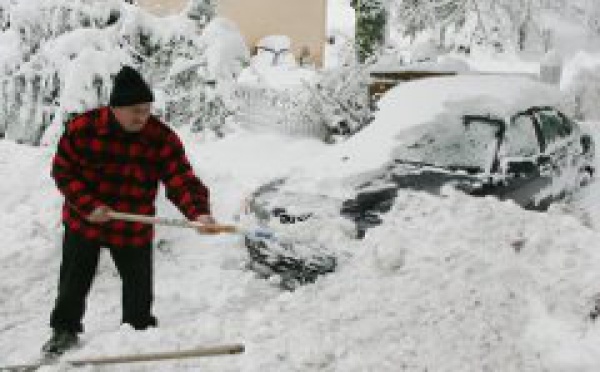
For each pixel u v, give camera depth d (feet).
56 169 15.61
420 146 25.52
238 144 35.94
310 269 19.93
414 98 27.78
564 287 17.81
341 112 39.29
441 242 19.86
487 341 16.53
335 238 21.66
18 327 18.49
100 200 15.83
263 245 20.72
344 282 19.11
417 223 20.95
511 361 15.99
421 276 18.69
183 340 16.24
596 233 19.93
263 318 17.28
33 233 23.20
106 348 15.87
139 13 37.70
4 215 24.54
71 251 16.19
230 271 21.70
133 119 15.23
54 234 23.03
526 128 27.17
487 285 18.17
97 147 15.51
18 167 28.17
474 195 24.03
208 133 39.58
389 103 28.17
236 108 39.58
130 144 15.64
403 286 18.45
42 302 19.99
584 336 16.28
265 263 20.68
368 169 24.50
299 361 15.58
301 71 63.46
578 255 18.95
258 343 16.24
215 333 16.51
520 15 53.93
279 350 15.90
